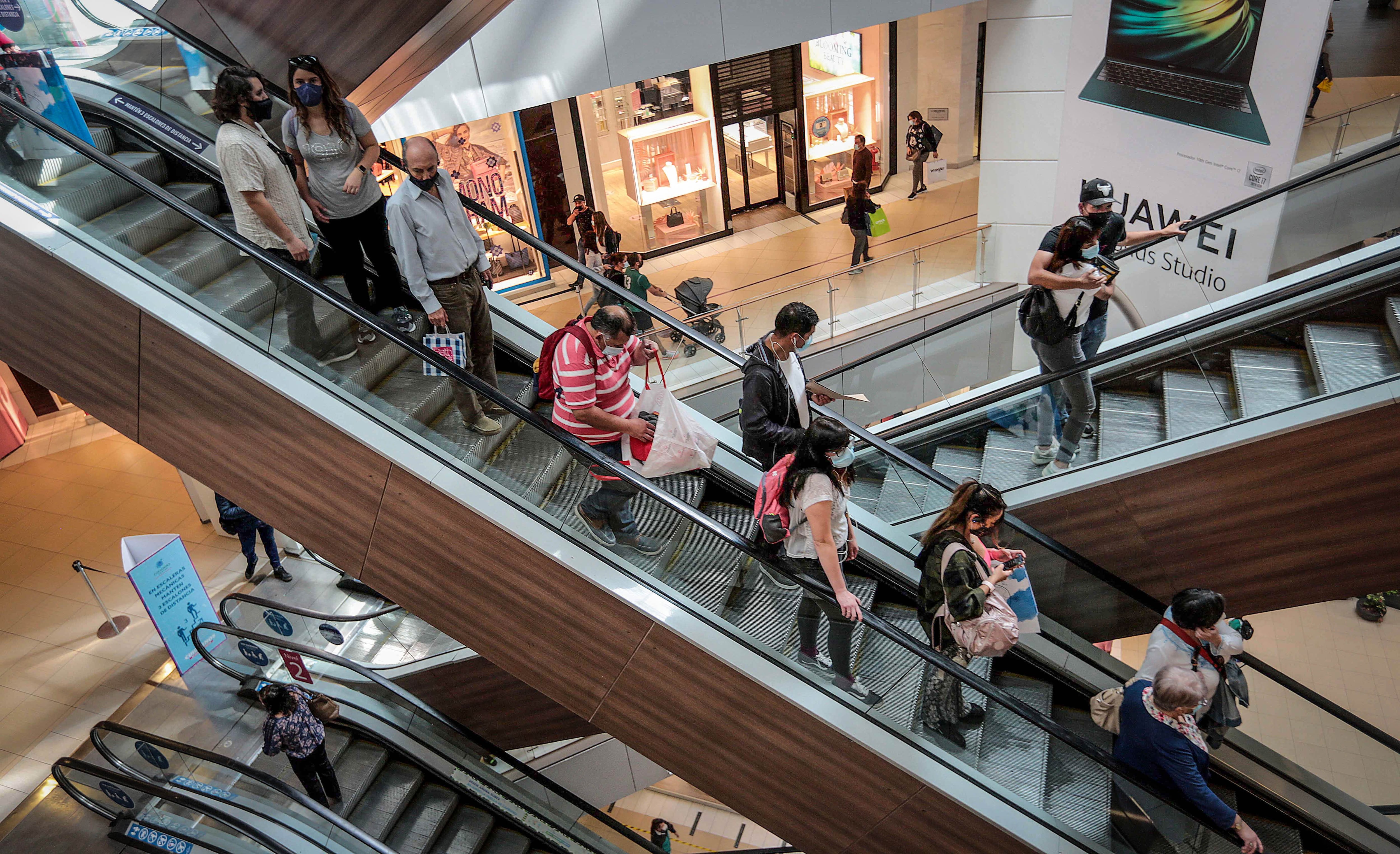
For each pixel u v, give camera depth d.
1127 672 5.82
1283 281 6.03
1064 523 6.12
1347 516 5.20
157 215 4.77
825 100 16.08
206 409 5.11
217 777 7.53
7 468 12.52
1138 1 9.01
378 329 4.84
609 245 13.63
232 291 4.89
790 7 10.19
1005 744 5.00
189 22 6.68
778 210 16.92
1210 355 5.39
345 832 7.12
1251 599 5.80
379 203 5.49
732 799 5.55
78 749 8.42
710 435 4.91
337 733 8.24
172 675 9.15
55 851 7.59
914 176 16.33
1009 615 4.62
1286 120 7.89
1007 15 10.71
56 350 5.14
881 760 5.05
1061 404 5.93
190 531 11.29
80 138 5.87
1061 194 10.71
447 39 6.93
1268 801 5.52
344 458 5.06
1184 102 8.80
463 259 5.29
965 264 12.48
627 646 5.17
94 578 10.57
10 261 4.91
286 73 6.71
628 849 8.63
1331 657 12.85
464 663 8.40
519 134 13.69
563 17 9.46
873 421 9.00
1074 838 4.96
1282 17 7.65
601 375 4.82
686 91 15.11
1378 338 4.84
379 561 5.38
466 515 5.02
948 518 4.72
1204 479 5.48
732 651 5.02
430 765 8.29
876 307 12.41
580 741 10.27
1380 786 5.90
